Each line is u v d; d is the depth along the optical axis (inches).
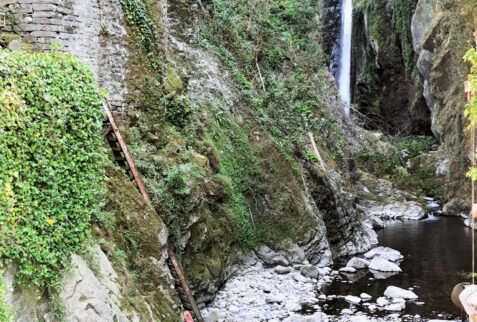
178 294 346.9
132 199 313.3
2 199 195.8
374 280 496.1
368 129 1237.7
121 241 290.0
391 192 875.4
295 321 383.6
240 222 496.7
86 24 340.5
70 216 239.1
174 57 540.4
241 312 400.8
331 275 516.1
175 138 429.7
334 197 614.2
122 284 266.7
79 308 218.4
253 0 774.5
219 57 631.8
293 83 756.0
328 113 824.3
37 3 305.1
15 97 207.2
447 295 448.1
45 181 223.3
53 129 231.9
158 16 435.2
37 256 207.2
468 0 864.9
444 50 919.0
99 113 273.1
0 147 197.5
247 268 493.0
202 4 673.0
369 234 661.3
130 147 365.4
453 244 636.7
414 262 558.6
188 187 391.5
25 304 199.3
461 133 862.5
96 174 271.0
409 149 1084.5
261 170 557.9
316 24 919.7
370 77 1254.3
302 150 654.5
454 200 852.6
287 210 556.1
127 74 383.6
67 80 245.8
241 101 613.3
